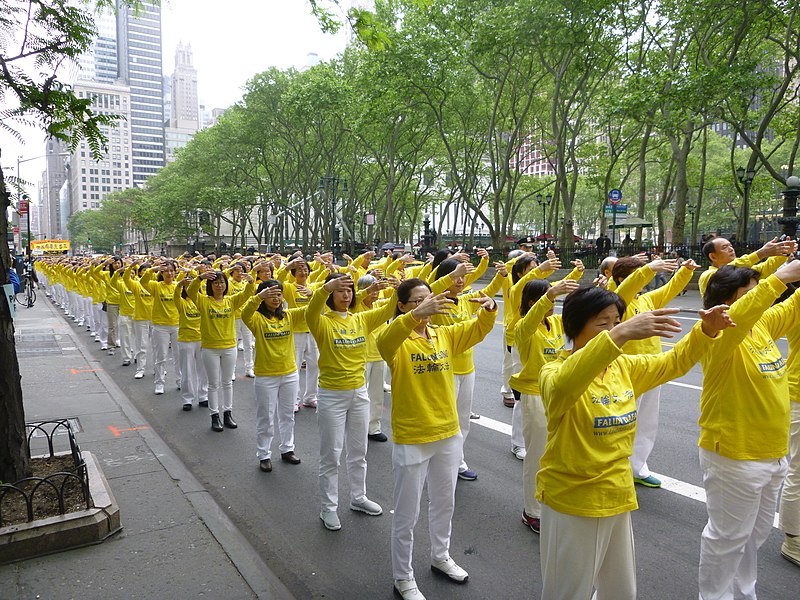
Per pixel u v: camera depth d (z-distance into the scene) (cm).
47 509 454
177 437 734
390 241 3691
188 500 518
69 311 2078
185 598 370
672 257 2311
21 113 498
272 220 5072
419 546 456
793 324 375
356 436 513
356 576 416
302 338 864
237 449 689
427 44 2853
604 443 275
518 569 420
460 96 3522
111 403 848
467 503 528
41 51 502
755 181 3141
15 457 493
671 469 588
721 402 341
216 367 752
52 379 1009
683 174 2538
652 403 543
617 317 284
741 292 356
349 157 4909
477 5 2809
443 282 522
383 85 3011
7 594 372
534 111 3512
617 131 3238
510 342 697
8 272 503
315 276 1067
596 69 2880
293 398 642
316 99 3747
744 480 333
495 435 710
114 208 9006
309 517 511
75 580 389
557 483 281
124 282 1180
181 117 18312
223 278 746
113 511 458
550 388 274
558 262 651
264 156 4847
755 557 358
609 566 286
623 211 2614
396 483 386
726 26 2308
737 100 2334
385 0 2822
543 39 2630
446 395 390
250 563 414
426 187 5038
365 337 512
